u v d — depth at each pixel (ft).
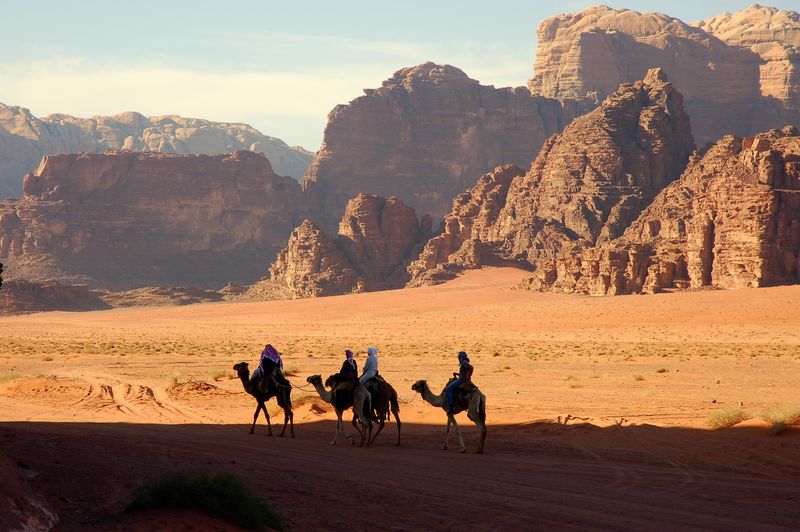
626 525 47.24
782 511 51.57
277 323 606.14
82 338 431.84
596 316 488.44
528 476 63.62
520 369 201.67
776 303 463.01
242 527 41.16
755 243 594.65
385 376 181.37
